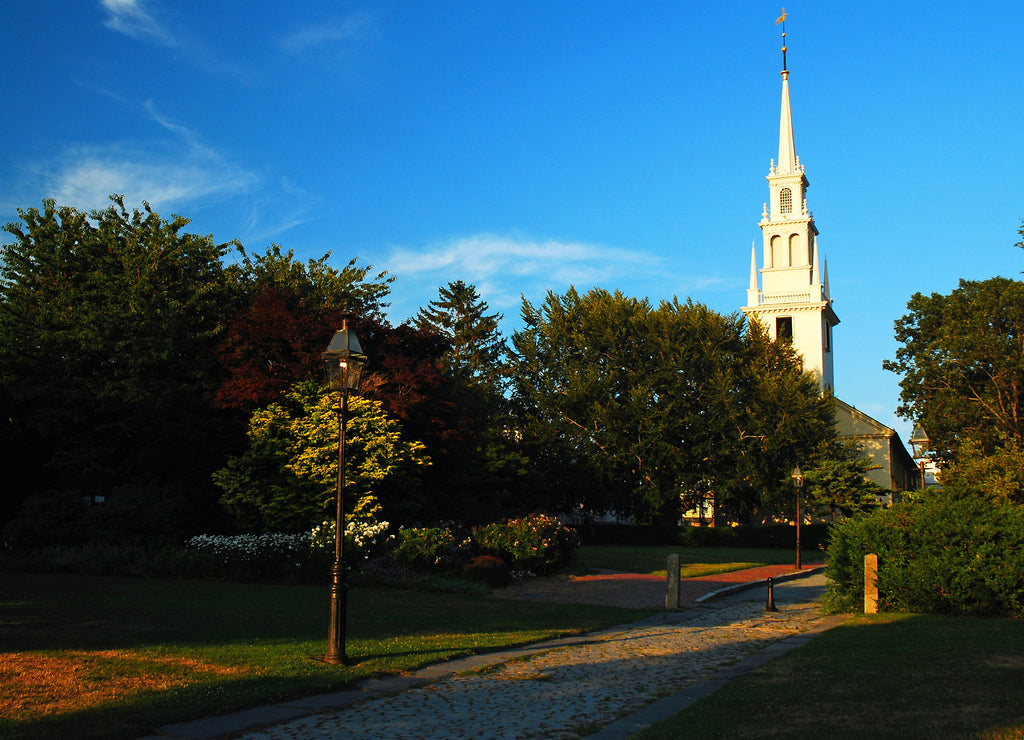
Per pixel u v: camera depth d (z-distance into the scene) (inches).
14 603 661.9
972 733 279.1
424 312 2815.0
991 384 2000.5
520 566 1002.7
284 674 405.7
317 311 1280.8
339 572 457.1
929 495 720.3
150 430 1141.7
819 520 2277.3
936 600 666.8
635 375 2228.1
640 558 1389.0
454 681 414.9
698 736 286.7
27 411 1159.6
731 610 768.9
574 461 2281.0
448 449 1248.8
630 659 488.1
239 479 1039.6
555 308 2401.6
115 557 958.4
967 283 2150.6
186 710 328.2
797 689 368.8
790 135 2778.1
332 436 999.0
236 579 904.9
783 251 2726.4
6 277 1291.8
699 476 2213.3
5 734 285.1
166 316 1179.9
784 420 2110.0
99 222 1348.4
